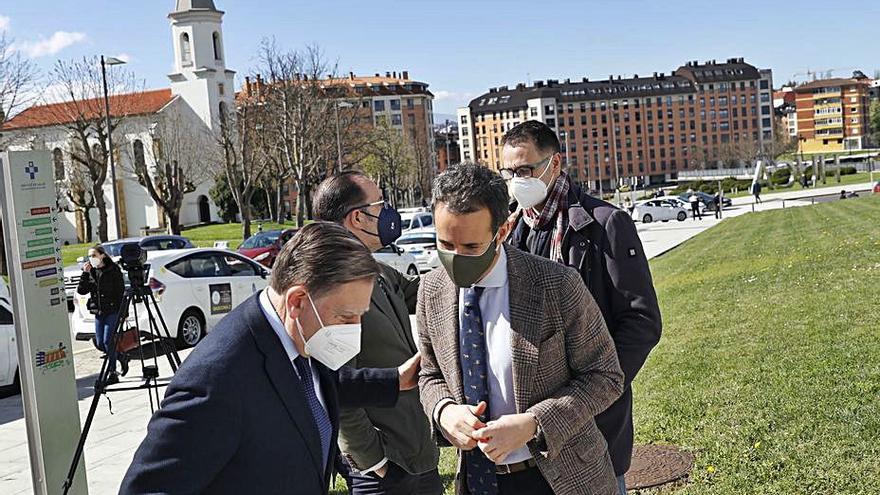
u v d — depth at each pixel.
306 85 48.19
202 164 65.25
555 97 142.12
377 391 2.89
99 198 53.41
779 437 5.05
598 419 3.04
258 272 15.02
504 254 2.68
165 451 2.04
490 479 2.74
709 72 148.00
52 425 4.98
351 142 56.59
